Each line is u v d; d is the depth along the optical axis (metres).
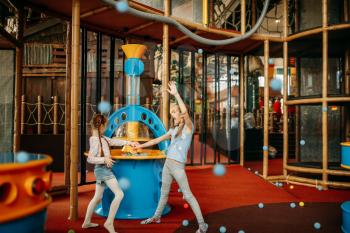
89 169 8.77
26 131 10.17
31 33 11.92
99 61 7.21
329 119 8.76
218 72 9.64
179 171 3.94
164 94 6.45
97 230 4.00
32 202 2.14
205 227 3.86
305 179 7.45
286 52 8.03
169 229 4.11
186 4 8.02
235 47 8.95
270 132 14.66
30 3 5.64
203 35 7.69
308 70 9.15
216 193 6.23
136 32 7.43
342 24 6.98
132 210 4.60
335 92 8.93
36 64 10.98
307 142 8.90
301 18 8.84
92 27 6.80
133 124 5.04
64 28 12.10
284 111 8.04
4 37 4.87
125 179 4.59
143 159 4.66
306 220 4.59
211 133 13.91
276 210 5.10
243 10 7.70
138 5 5.91
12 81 5.70
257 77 16.30
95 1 5.45
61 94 10.99
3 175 1.97
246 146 12.15
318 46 8.38
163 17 6.23
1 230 1.96
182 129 4.07
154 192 4.80
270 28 15.52
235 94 15.24
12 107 5.68
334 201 5.78
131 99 5.10
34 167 2.15
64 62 11.20
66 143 6.15
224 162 10.20
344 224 4.11
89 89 10.98
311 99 7.31
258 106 15.84
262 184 7.08
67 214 4.71
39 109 9.88
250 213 4.91
